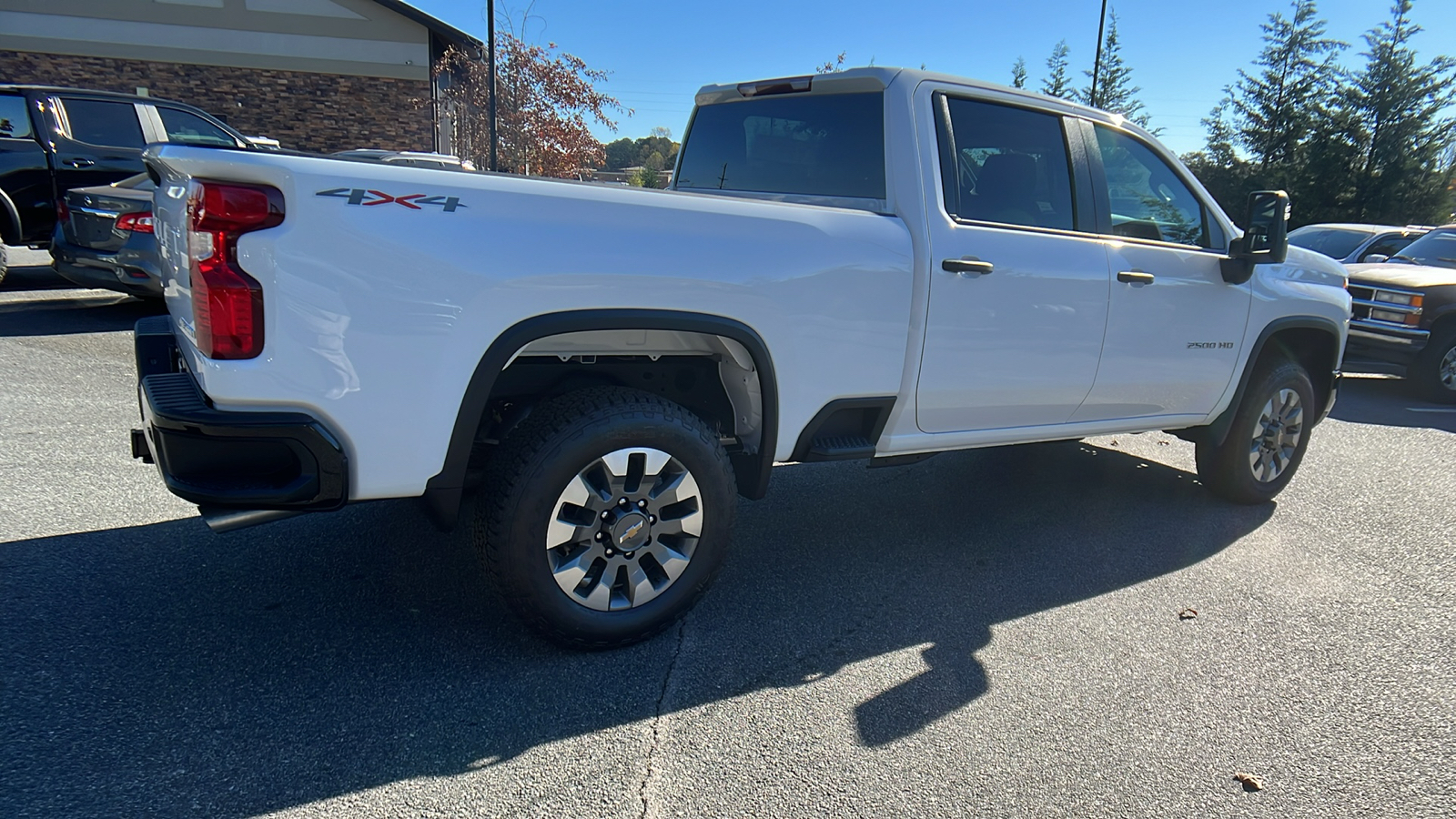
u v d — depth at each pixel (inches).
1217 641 126.7
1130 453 231.5
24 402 210.7
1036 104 146.0
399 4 807.7
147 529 145.6
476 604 126.3
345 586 129.9
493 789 88.6
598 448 105.7
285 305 88.0
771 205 116.3
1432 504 195.2
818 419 123.8
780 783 91.7
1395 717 108.5
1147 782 94.4
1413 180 1254.9
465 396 97.7
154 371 116.0
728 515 117.4
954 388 135.5
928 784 92.5
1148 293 154.1
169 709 98.3
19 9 741.3
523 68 756.6
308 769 89.9
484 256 95.2
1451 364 331.6
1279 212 158.2
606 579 111.7
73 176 354.0
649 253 104.0
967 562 152.9
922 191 128.8
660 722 101.5
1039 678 114.8
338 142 837.2
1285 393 185.3
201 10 776.9
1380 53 1263.5
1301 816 90.1
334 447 92.7
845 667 115.6
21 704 97.2
